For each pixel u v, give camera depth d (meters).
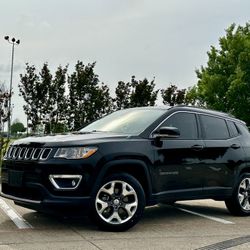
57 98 24.56
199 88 29.08
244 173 7.61
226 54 28.39
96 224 5.84
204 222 6.89
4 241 5.21
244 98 26.78
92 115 25.17
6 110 16.86
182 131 6.82
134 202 5.97
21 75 24.12
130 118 6.93
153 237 5.64
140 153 6.09
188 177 6.66
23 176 5.83
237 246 5.25
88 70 25.00
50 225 6.21
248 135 7.96
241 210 7.49
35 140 6.00
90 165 5.66
